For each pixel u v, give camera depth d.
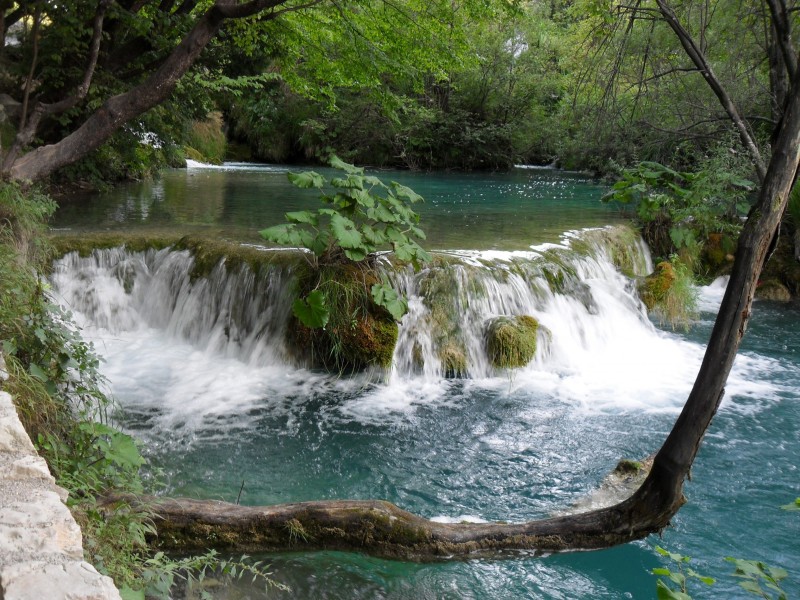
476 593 4.12
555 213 13.30
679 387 7.63
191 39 7.74
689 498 5.37
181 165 20.92
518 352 7.82
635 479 5.39
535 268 8.92
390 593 4.08
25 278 5.14
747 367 8.27
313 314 7.12
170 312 8.61
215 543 4.27
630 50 9.41
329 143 26.67
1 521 2.56
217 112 26.38
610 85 7.28
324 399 7.05
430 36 11.31
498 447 6.18
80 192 13.75
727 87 10.41
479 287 8.27
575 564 4.39
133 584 3.21
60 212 11.31
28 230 7.21
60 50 9.44
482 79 26.58
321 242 7.35
